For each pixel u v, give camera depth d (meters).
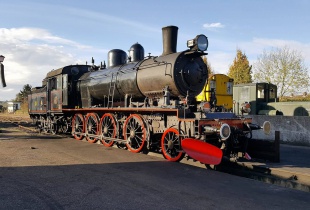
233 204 4.75
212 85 17.52
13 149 9.80
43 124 17.03
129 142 9.73
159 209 4.43
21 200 4.75
